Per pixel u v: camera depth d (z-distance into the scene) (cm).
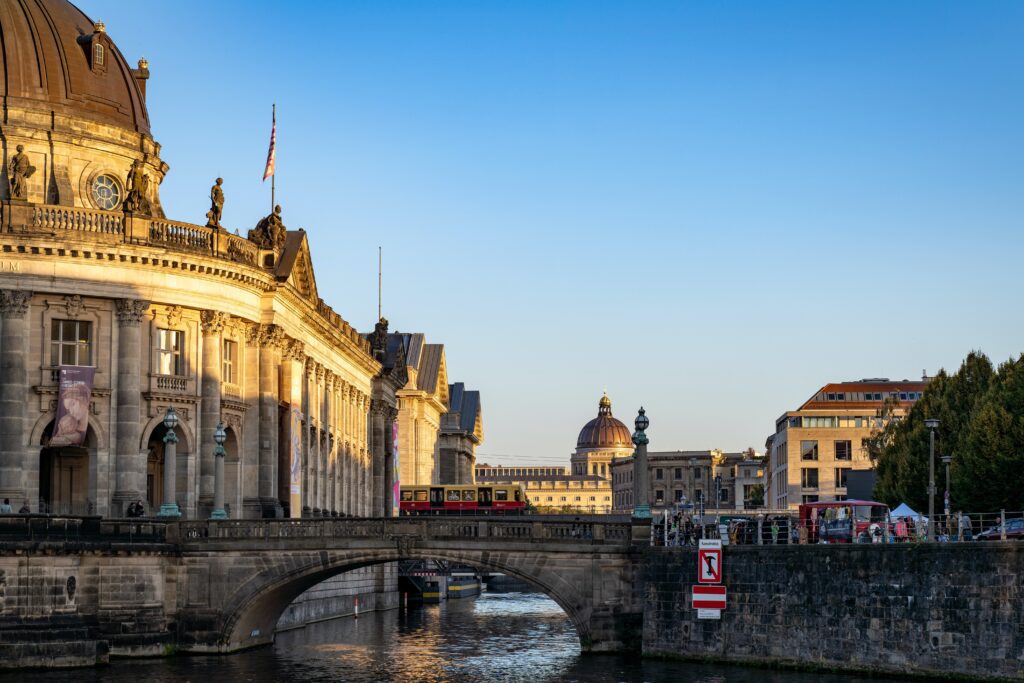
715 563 7750
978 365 12019
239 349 10375
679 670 7425
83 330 9438
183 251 9588
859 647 7112
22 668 7381
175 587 8269
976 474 10044
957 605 6731
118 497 9350
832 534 8656
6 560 7406
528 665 8212
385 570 14725
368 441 15800
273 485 10594
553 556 8125
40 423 9219
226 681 7181
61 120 10138
